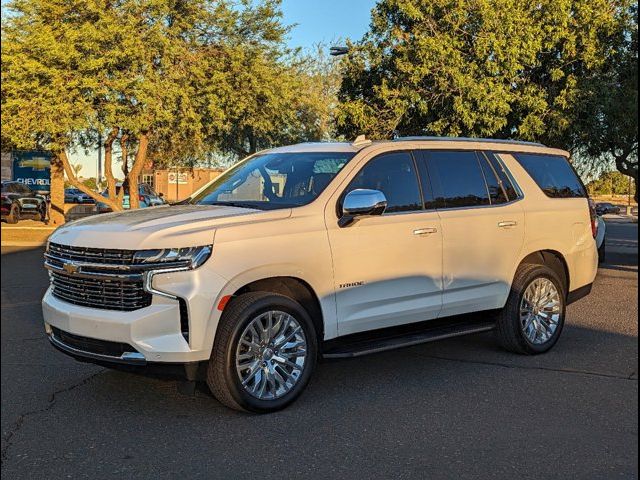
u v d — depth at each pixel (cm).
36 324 779
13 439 426
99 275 449
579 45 1598
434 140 610
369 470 384
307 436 434
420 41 1658
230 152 2986
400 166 573
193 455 404
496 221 616
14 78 1977
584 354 653
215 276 445
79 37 1925
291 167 566
